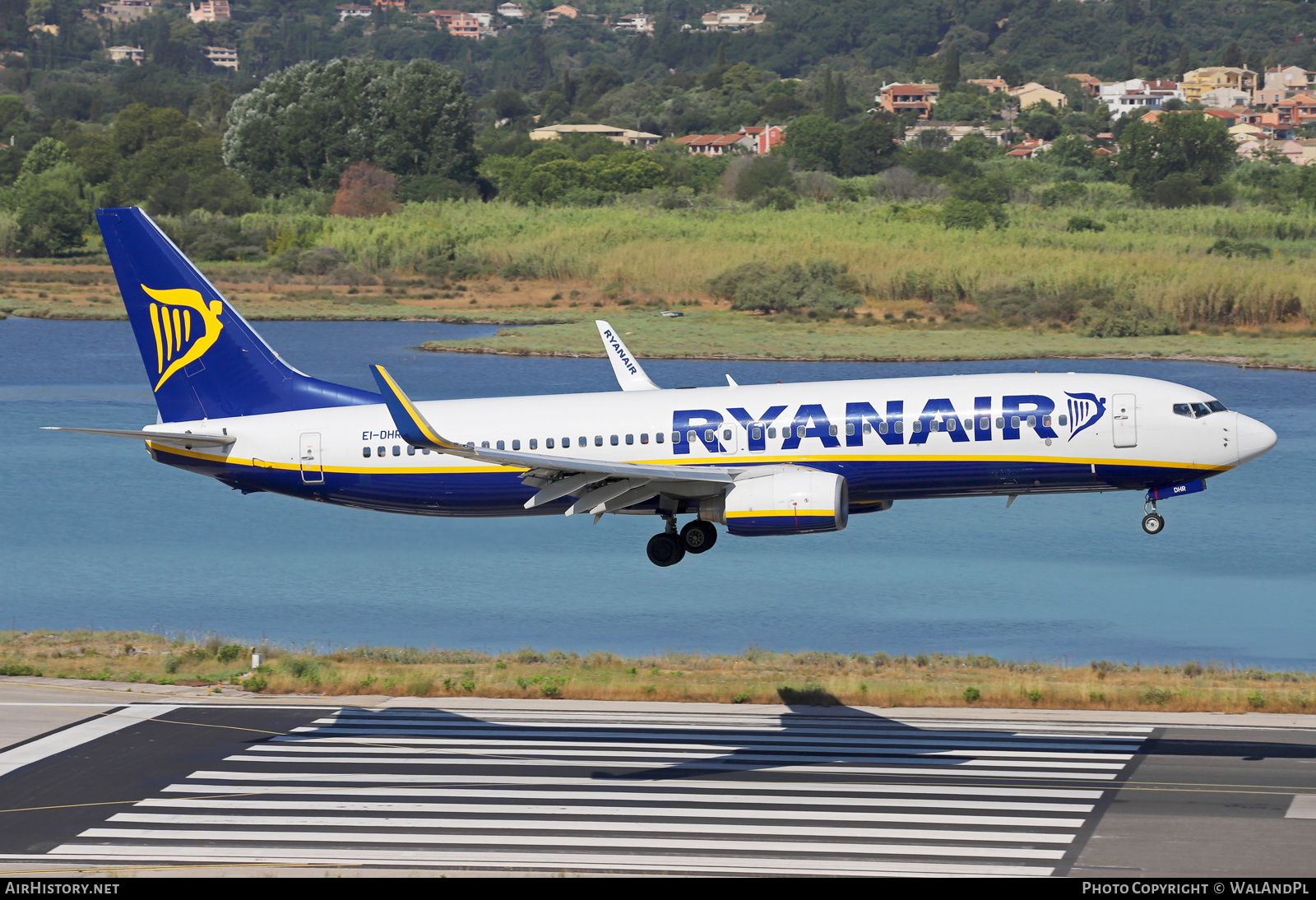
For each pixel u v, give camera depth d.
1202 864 110.25
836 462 168.25
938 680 179.00
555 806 125.06
